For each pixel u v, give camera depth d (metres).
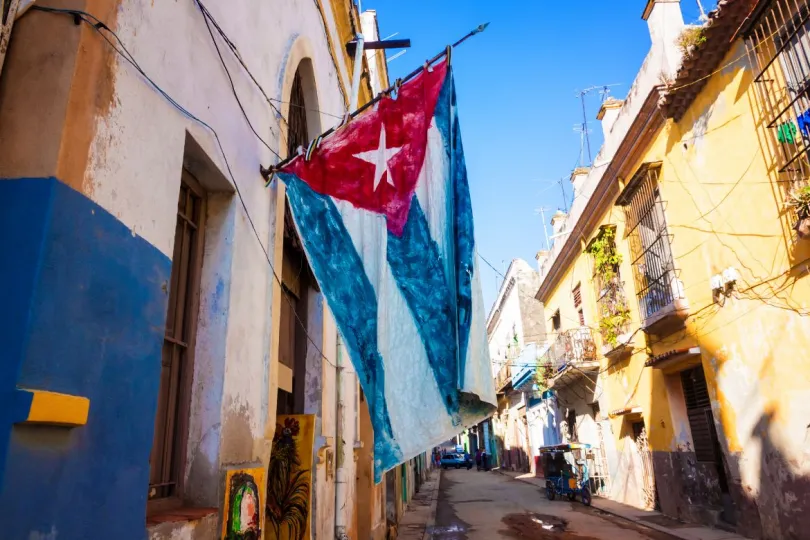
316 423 6.07
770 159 8.51
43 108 2.11
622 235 14.67
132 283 2.46
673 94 10.88
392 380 3.78
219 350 3.59
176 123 3.05
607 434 16.97
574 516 13.98
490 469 38.75
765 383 8.91
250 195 4.23
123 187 2.46
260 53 4.73
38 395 1.78
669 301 11.82
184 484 3.31
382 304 3.96
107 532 2.14
